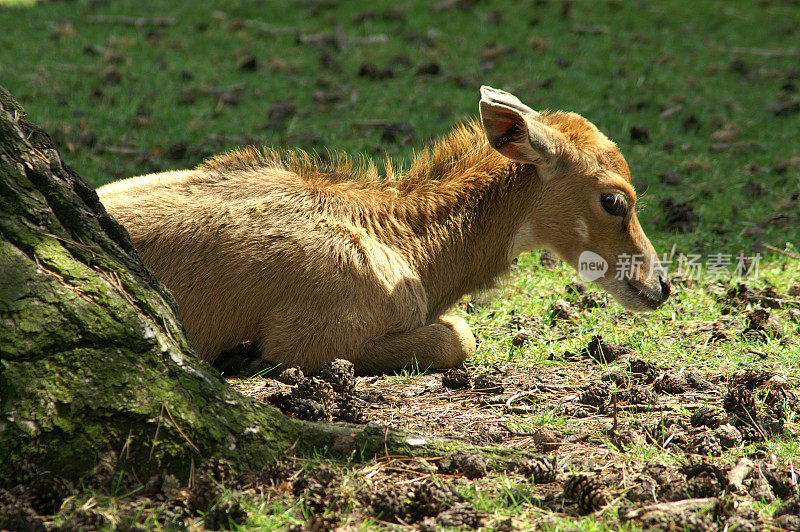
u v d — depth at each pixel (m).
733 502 9.95
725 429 12.23
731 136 31.69
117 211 16.12
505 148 16.70
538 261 22.59
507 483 10.53
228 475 10.20
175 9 46.69
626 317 19.45
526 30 44.81
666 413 13.67
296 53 40.50
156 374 10.38
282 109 32.88
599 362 16.72
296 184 16.81
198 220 16.05
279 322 15.83
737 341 17.53
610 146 17.36
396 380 15.77
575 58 40.91
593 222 17.14
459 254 17.56
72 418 9.76
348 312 15.77
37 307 9.95
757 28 46.78
